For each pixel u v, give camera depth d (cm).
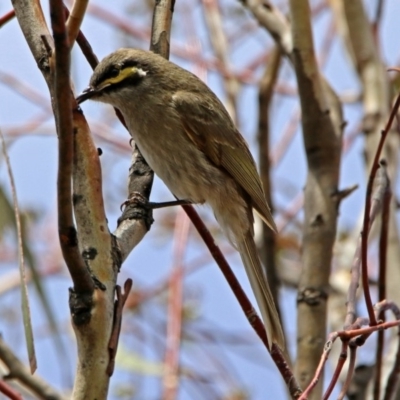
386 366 868
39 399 845
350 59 1129
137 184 795
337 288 1081
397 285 905
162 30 807
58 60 498
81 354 554
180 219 1110
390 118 672
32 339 565
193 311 1228
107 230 595
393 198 956
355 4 1079
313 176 895
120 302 570
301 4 898
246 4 995
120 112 1013
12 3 634
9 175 607
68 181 515
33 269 787
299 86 895
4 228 803
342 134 919
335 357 916
